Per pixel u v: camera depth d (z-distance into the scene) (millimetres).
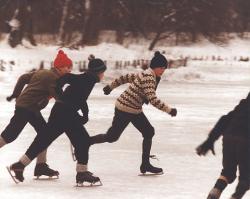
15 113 19875
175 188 19141
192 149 27578
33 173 21359
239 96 61188
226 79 95312
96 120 38000
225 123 15336
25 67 88375
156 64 20062
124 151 26875
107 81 84500
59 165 23094
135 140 30469
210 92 66750
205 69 110062
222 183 15250
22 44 113312
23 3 116375
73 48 117250
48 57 104375
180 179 20672
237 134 15180
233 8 177000
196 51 150875
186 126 36094
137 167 22938
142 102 20469
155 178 20828
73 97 18750
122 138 31172
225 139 15336
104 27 146750
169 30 151375
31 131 33000
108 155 25719
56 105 18891
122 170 22266
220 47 157375
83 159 19078
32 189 18672
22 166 19109
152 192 18484
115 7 142500
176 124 37031
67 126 18875
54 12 146125
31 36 120125
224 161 15383
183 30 153250
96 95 59094
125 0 144250
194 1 150250
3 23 131500
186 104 51000
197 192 18531
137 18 146625
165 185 19594
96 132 32094
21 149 26688
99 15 130625
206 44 158500
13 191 18359
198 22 151250
